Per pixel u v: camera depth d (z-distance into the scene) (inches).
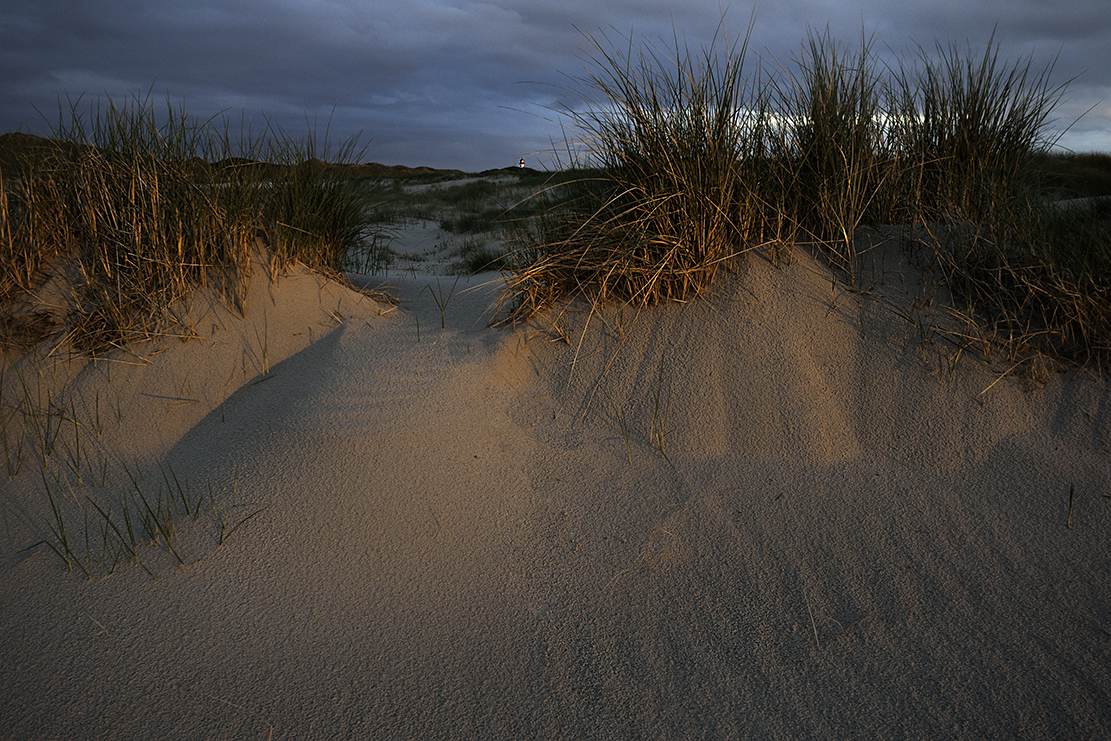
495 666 73.4
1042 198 143.2
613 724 66.7
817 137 133.7
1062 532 86.4
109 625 79.1
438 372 124.7
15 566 89.4
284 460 105.8
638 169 134.6
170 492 100.5
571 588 83.7
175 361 132.0
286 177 160.4
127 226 144.5
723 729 65.9
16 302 139.9
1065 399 103.7
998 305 117.6
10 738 65.1
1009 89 142.0
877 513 92.3
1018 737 63.1
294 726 66.6
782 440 106.3
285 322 143.9
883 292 122.7
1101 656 70.2
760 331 119.2
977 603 77.7
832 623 76.7
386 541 91.4
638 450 108.6
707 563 86.4
